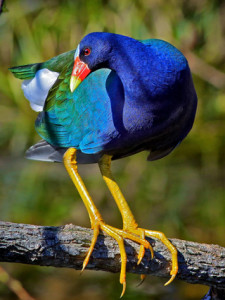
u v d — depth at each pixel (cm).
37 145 718
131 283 895
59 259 553
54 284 907
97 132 642
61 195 1116
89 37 605
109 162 682
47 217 1048
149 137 630
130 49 587
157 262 580
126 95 600
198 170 1194
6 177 1151
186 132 664
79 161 699
